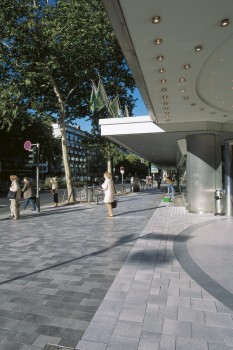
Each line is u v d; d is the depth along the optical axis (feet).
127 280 14.94
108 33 58.49
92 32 57.47
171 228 28.60
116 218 37.11
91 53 61.36
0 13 54.49
